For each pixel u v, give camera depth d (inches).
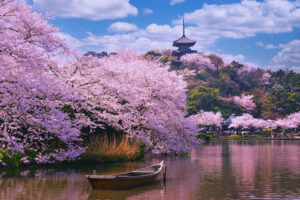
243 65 7401.6
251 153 1428.4
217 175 772.0
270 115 4972.9
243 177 740.7
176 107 1306.6
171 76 1306.6
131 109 1062.4
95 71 964.6
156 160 1080.8
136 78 1168.2
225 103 5098.4
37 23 671.1
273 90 5339.6
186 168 897.5
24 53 622.5
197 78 6269.7
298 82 6269.7
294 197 538.0
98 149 949.8
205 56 7460.6
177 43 7436.0
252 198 529.3
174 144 1277.1
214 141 2751.0
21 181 652.7
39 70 709.3
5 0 652.1
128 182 596.1
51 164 852.0
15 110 677.9
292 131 4416.8
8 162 801.6
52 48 689.0
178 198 527.8
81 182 647.8
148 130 1161.4
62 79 900.6
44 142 848.9
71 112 924.6
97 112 935.0
